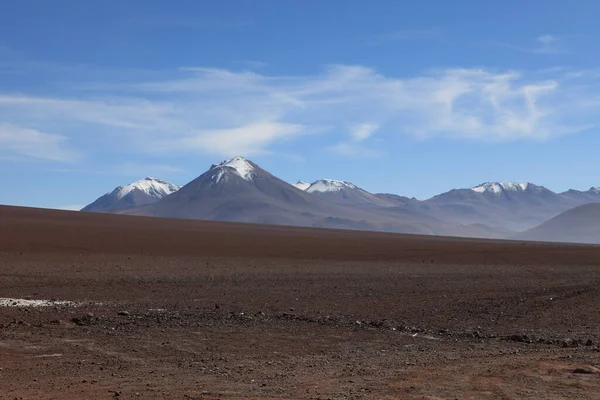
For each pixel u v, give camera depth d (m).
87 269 49.34
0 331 22.23
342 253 70.19
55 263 53.00
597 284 42.59
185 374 15.93
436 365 16.61
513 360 17.28
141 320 25.17
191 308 29.62
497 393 13.49
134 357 18.44
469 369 15.91
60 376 15.77
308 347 20.36
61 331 22.48
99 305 30.42
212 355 18.88
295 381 14.80
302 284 42.31
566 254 72.00
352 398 12.96
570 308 30.69
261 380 14.99
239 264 57.72
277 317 26.92
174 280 43.47
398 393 13.41
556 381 14.63
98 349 19.55
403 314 28.88
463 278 48.56
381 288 40.41
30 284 39.56
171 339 21.39
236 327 24.09
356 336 22.52
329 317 27.12
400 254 70.44
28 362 17.59
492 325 25.73
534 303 32.66
